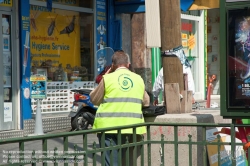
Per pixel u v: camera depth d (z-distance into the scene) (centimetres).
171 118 1052
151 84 2311
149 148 1004
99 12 2103
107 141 1009
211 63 2897
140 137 1034
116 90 1012
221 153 1113
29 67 1780
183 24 2592
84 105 1795
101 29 2111
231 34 929
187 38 2628
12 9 1734
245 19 920
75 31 2011
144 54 2275
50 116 1884
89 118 1791
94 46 2084
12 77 1728
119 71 1033
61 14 1952
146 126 1005
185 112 1141
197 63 2711
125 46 2197
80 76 2023
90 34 2075
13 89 1733
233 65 929
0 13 1695
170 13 1148
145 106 1062
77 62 2016
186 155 1035
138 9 2092
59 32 1942
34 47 1834
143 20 2258
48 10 1889
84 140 841
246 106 920
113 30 2153
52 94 1902
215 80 2889
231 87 930
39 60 1855
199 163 1041
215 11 2877
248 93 920
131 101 1014
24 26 1764
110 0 2134
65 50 1964
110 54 2147
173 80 1145
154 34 1129
